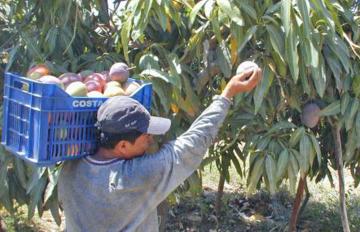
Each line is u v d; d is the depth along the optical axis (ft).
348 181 18.19
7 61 9.56
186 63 9.08
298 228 14.52
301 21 7.77
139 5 7.87
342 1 9.19
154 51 9.08
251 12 7.93
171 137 8.88
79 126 6.11
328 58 8.40
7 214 13.53
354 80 8.73
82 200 6.12
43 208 9.20
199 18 8.93
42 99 5.78
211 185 17.43
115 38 9.40
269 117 8.98
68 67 8.95
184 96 9.00
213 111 6.27
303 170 8.24
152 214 6.39
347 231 9.88
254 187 8.39
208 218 15.03
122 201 5.95
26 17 9.86
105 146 6.04
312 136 8.39
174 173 5.98
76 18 8.77
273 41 7.79
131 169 5.89
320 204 15.90
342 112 8.65
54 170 8.25
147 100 6.74
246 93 8.40
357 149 10.41
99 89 6.86
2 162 8.75
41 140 5.84
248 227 14.69
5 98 6.46
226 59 8.38
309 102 9.08
